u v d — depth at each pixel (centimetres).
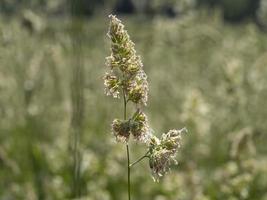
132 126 449
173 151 460
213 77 1578
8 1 1252
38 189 1016
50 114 1372
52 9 1274
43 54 1224
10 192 1011
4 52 1158
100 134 1382
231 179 914
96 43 1827
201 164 1184
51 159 1162
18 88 1241
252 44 1803
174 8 1703
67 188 1041
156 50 1686
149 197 1114
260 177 1038
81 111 839
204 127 1146
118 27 448
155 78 1677
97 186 1059
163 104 1566
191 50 1736
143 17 1731
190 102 1139
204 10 1769
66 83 1443
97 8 1477
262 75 1446
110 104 1503
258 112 1336
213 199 985
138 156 1195
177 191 979
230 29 2453
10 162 1009
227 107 1316
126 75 447
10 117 1259
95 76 1600
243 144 903
